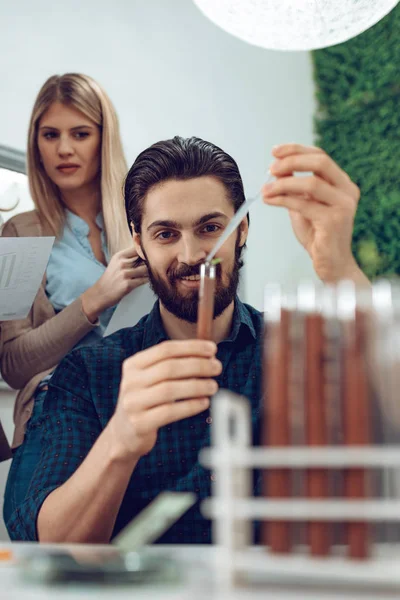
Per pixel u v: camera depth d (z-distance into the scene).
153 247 1.24
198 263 1.21
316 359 0.46
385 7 1.37
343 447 0.45
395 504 0.43
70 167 2.17
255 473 1.13
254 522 1.06
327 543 0.44
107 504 0.97
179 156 1.23
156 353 0.75
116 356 1.32
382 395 0.46
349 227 0.96
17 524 1.10
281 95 3.27
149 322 1.34
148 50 2.94
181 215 1.21
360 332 0.46
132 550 0.58
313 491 0.44
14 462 1.98
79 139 2.18
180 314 1.24
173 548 0.68
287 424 0.45
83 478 0.98
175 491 1.17
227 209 1.24
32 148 2.21
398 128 3.25
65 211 2.19
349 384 0.45
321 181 0.92
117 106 2.83
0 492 2.12
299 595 0.44
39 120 2.21
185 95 3.02
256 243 3.04
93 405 1.28
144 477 1.19
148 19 2.96
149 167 1.24
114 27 2.87
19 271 1.45
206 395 0.75
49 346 2.00
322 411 0.45
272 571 0.44
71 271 2.12
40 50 2.67
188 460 1.20
